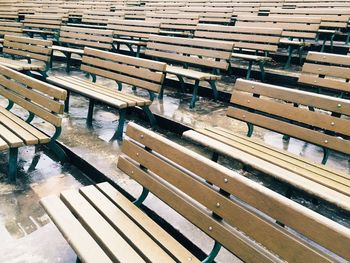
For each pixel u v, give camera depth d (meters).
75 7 11.02
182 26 7.29
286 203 1.40
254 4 8.15
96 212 2.05
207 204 1.74
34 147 3.90
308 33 5.99
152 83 4.12
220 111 4.68
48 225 2.59
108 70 4.92
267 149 2.79
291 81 5.39
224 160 3.49
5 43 6.66
